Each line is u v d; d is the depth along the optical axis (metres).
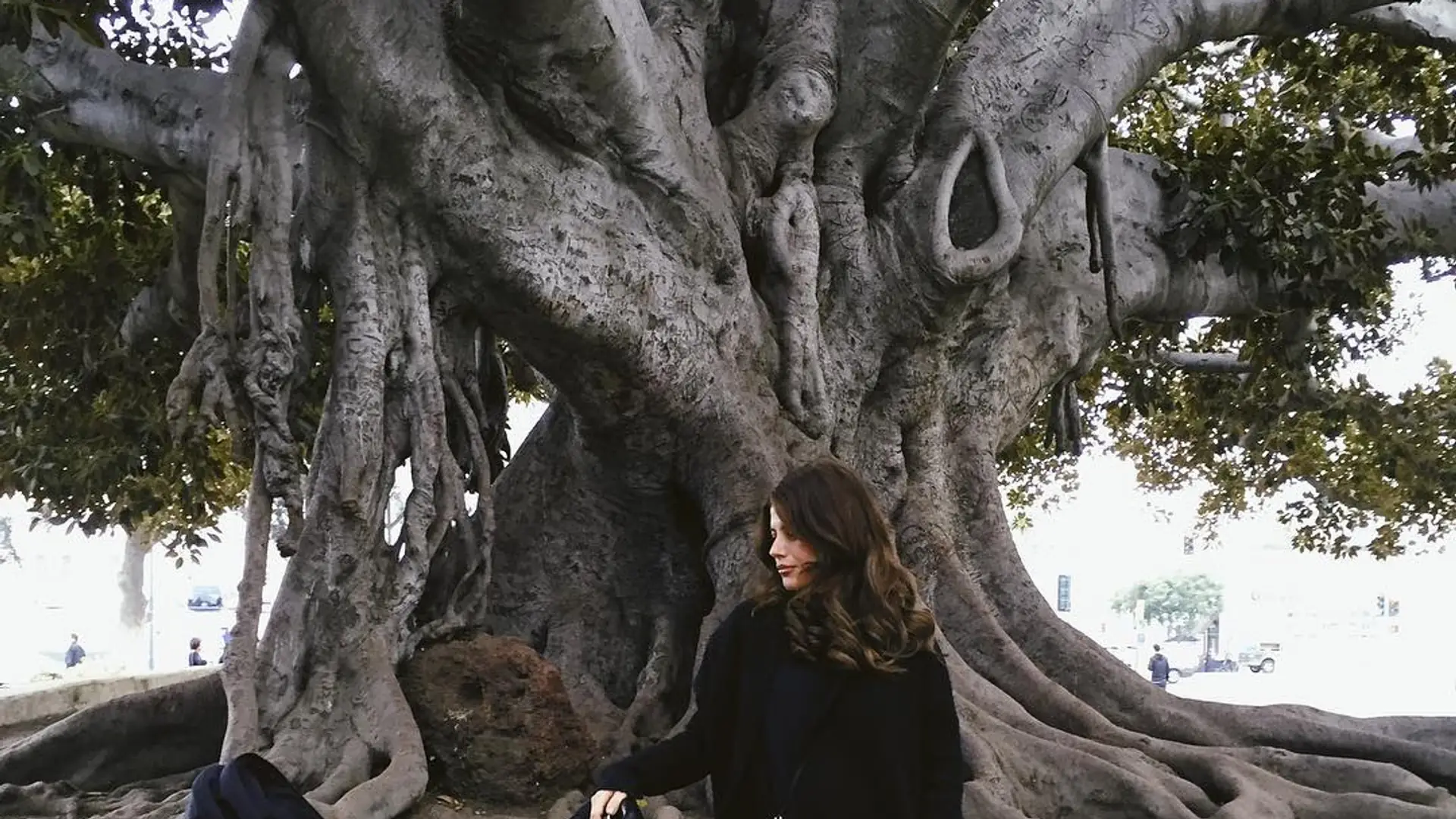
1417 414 17.20
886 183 9.59
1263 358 14.62
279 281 6.96
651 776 3.55
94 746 7.93
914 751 3.38
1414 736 8.90
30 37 7.20
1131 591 68.06
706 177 8.61
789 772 3.35
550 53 7.40
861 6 9.53
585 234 7.72
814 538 3.45
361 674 6.84
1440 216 12.70
